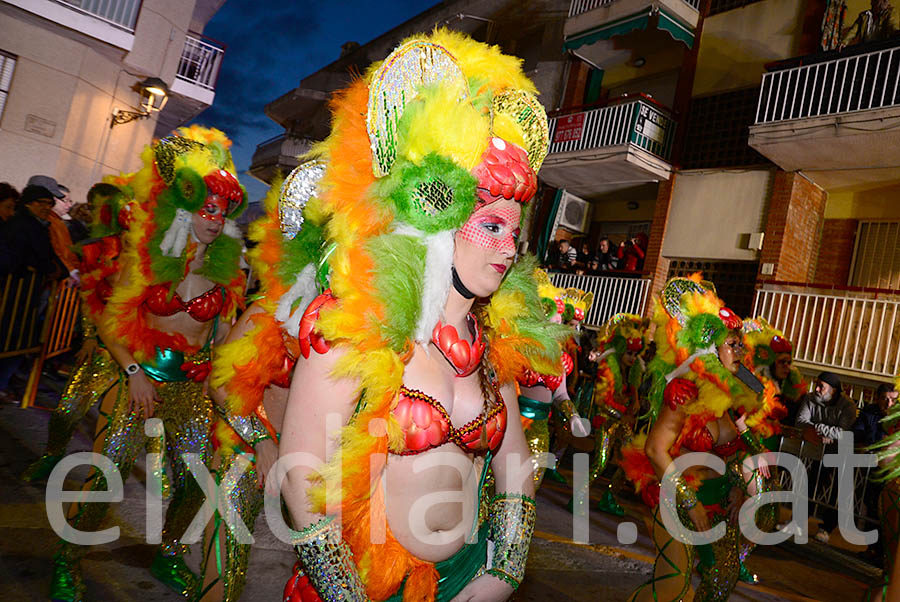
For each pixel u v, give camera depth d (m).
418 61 1.34
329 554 1.25
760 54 12.52
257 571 3.44
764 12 12.56
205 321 3.08
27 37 12.61
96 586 2.92
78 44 13.23
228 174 3.14
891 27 9.81
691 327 2.96
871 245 10.66
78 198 13.80
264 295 2.19
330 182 1.41
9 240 5.62
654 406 3.14
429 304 1.33
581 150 13.69
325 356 1.28
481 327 1.62
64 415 3.88
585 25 14.61
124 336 2.90
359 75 1.50
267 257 2.23
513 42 18.52
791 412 7.09
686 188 13.01
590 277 14.00
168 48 15.06
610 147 13.15
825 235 11.21
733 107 12.85
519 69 1.56
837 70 9.89
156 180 2.99
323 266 1.43
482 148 1.34
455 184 1.30
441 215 1.30
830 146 9.85
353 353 1.25
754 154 12.32
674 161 13.39
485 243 1.37
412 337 1.33
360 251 1.34
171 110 18.50
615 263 13.95
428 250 1.34
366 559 1.35
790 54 12.07
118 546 3.42
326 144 1.46
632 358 6.54
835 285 10.05
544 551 4.71
